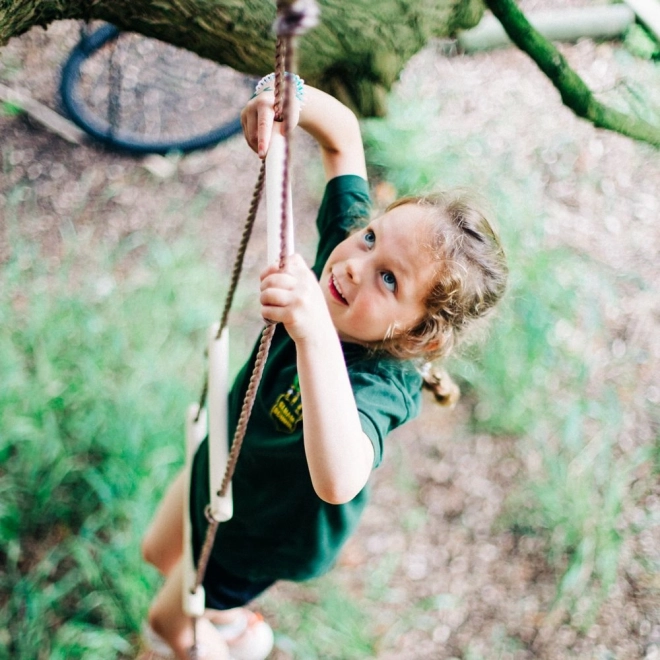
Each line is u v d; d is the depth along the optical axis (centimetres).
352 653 251
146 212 361
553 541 272
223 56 186
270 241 111
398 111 371
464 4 208
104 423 275
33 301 313
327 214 172
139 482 261
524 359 301
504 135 384
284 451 149
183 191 371
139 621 243
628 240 352
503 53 417
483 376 300
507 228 321
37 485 265
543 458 290
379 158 355
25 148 370
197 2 171
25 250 339
